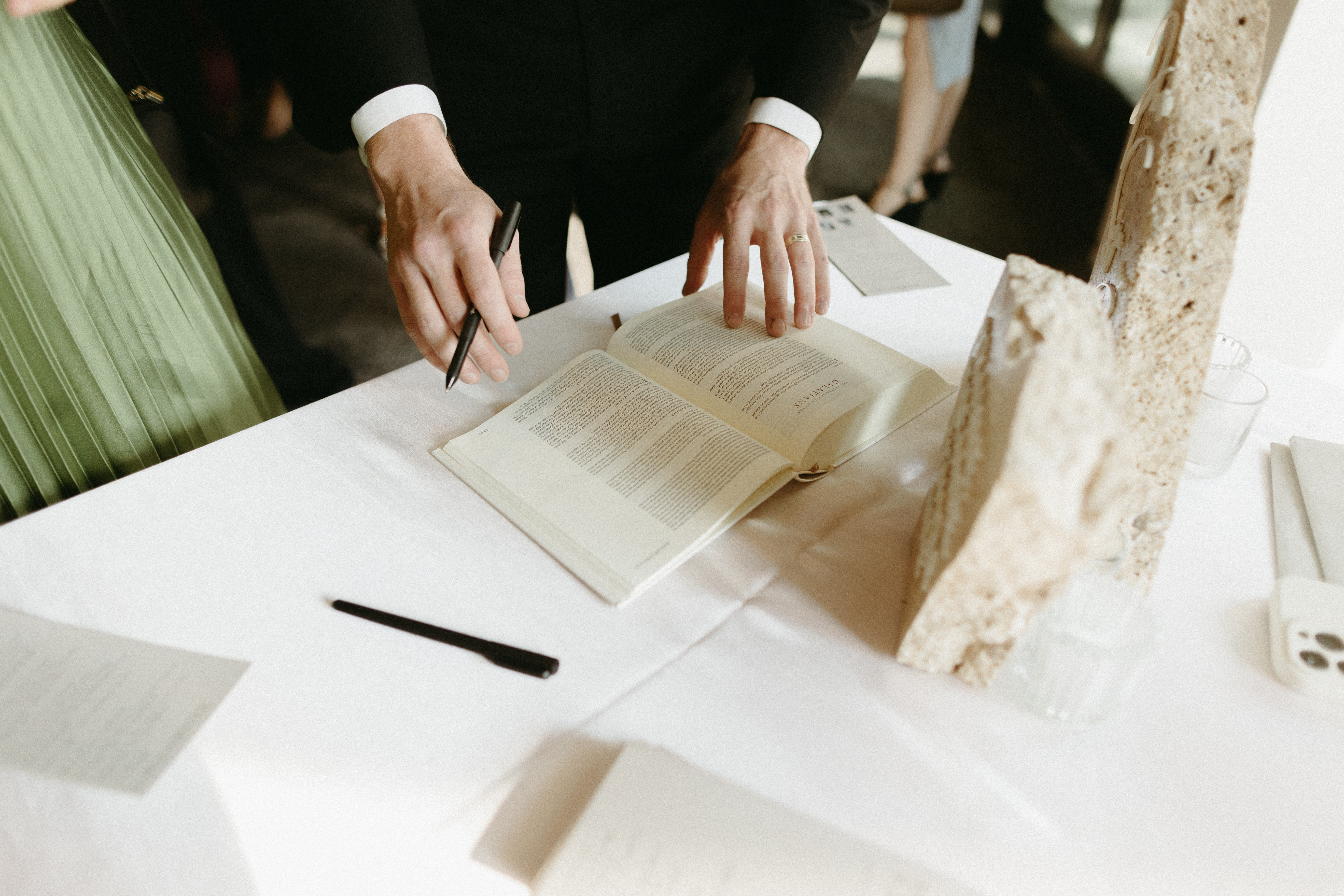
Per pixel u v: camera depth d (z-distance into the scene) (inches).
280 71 40.7
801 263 32.4
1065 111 66.0
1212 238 18.3
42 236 33.7
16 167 32.3
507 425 27.6
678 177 49.3
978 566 16.9
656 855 15.5
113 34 68.0
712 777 17.2
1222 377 27.5
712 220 35.6
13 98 31.9
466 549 23.6
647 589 22.5
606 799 16.5
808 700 19.7
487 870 16.3
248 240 78.4
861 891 15.2
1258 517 25.5
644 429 26.8
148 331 40.0
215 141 76.0
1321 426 29.6
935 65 66.7
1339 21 52.4
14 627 20.4
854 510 25.7
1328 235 60.3
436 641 20.7
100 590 21.7
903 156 72.4
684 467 25.4
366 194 85.0
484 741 18.4
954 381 31.6
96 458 38.0
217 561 22.7
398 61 32.1
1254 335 67.6
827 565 23.6
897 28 65.7
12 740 17.7
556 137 45.3
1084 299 17.6
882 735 19.0
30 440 34.9
